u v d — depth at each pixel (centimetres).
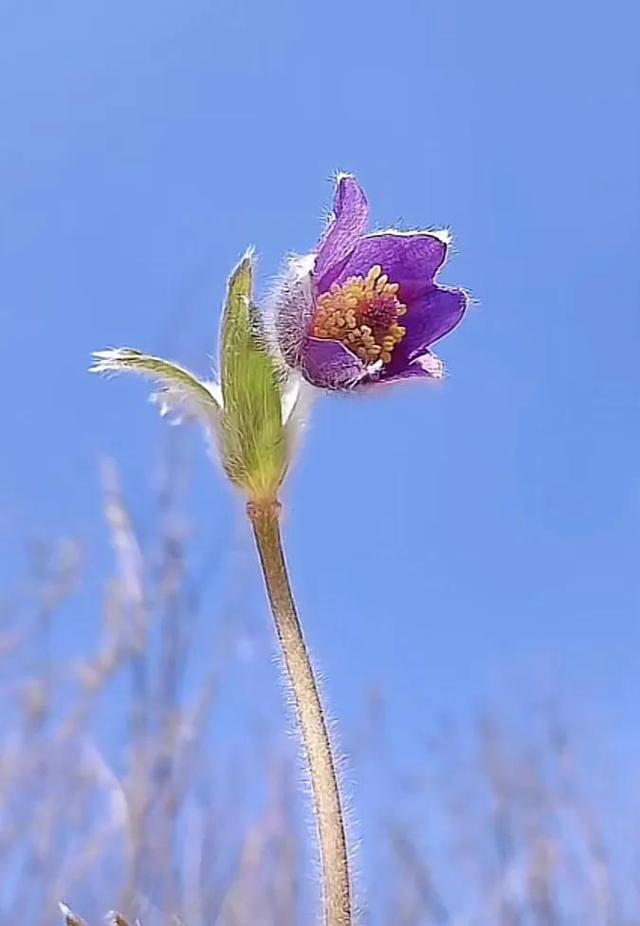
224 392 33
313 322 34
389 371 34
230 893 68
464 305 35
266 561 32
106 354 33
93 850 69
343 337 34
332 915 30
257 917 68
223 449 33
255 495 33
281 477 33
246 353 33
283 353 33
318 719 31
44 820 69
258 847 71
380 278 35
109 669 73
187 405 33
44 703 72
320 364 33
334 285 34
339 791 31
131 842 68
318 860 31
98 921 67
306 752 31
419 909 84
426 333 35
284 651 32
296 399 33
